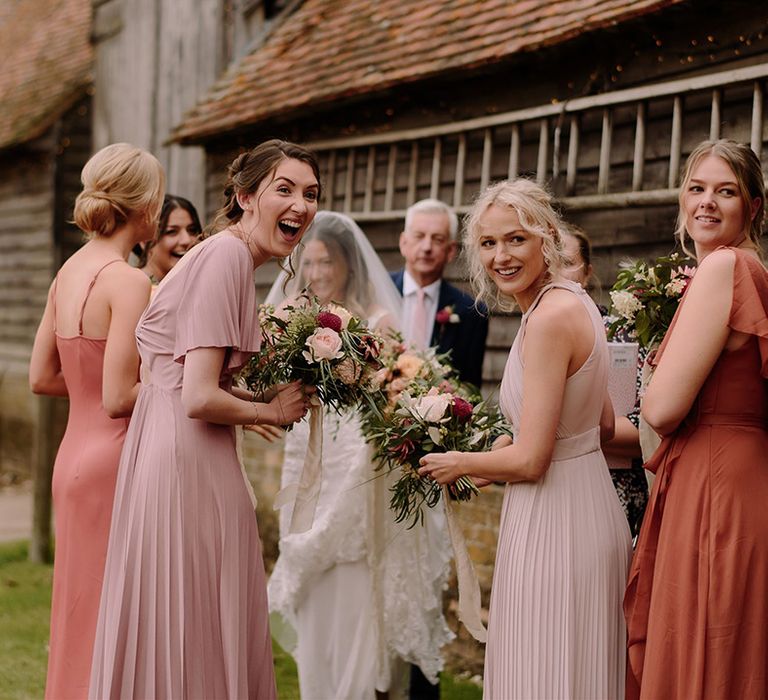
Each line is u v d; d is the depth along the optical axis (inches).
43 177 484.1
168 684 123.3
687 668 110.6
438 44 226.2
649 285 128.8
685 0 170.2
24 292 500.4
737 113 172.1
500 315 222.1
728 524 110.5
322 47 274.1
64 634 143.6
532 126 213.2
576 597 117.3
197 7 362.0
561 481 119.2
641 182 184.5
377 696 169.0
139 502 124.9
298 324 134.0
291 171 127.5
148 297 142.9
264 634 131.2
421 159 242.1
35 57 530.3
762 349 110.6
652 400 113.1
